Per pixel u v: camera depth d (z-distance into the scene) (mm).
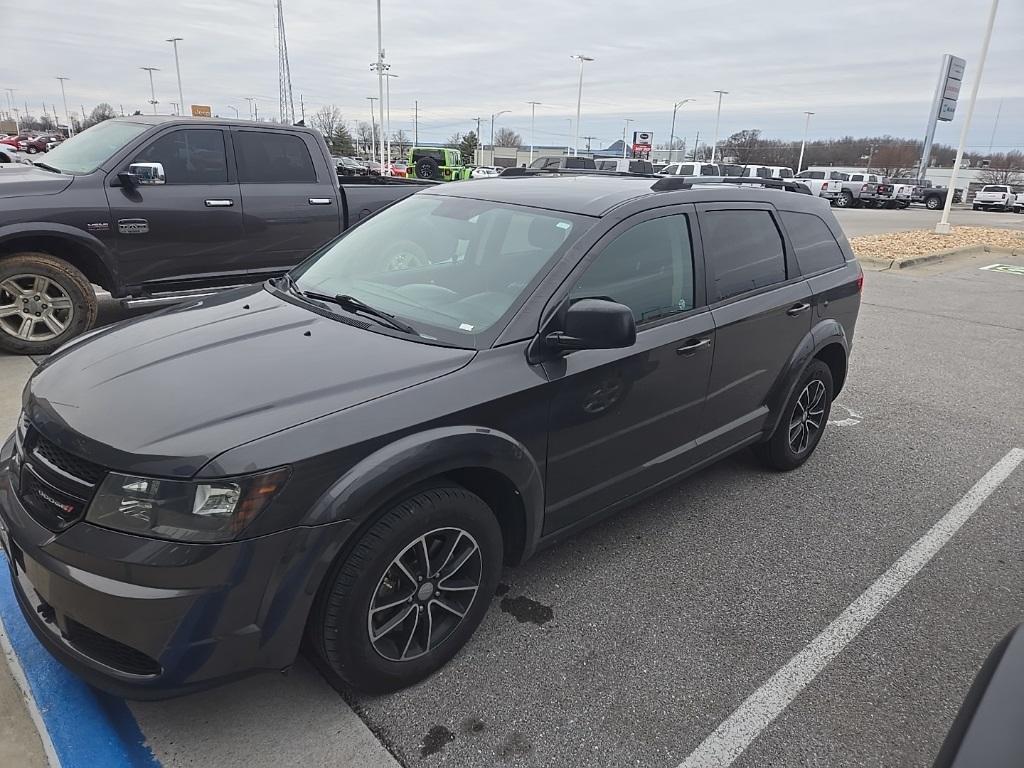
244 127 6762
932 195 41844
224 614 2061
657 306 3232
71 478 2141
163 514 2010
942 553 3699
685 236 3416
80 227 5891
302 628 2199
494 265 3031
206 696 2516
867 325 8945
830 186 41062
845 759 2400
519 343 2695
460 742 2383
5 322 5793
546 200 3301
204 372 2424
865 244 17125
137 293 6379
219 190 6598
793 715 2576
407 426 2318
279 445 2096
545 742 2400
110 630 2049
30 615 2311
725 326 3508
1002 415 5777
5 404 4746
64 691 2500
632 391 3076
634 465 3256
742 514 4012
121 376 2439
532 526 2838
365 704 2521
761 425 4074
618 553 3561
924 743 2482
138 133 6242
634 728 2479
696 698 2633
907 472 4652
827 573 3480
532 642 2879
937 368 7098
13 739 2303
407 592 2473
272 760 2279
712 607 3166
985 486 4477
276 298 3240
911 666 2861
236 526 2025
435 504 2414
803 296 4098
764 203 4016
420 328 2787
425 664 2590
